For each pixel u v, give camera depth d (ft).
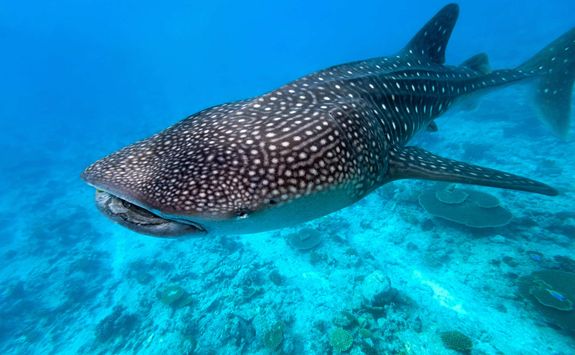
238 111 8.51
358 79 11.32
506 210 28.17
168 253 41.88
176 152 7.16
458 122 63.26
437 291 23.81
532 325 19.38
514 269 23.34
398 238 30.76
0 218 65.77
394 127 11.66
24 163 101.76
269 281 30.27
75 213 61.11
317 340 22.88
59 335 34.42
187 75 289.12
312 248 32.71
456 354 18.95
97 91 283.18
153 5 278.87
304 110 8.29
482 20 261.03
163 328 29.25
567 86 20.13
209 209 5.91
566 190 31.27
